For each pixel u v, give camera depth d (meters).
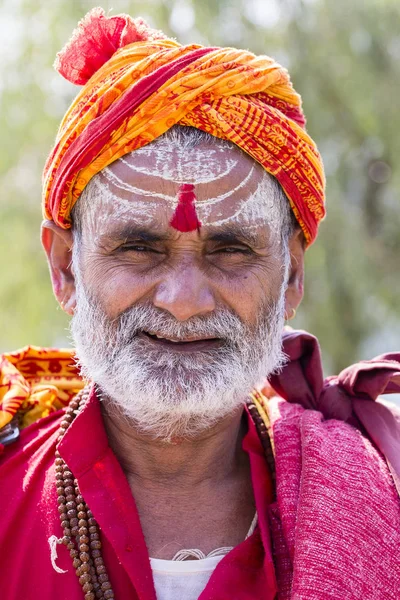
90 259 2.49
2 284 8.62
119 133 2.38
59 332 8.73
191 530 2.51
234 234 2.42
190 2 8.16
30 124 8.58
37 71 8.59
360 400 2.75
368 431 2.65
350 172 8.67
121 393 2.43
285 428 2.61
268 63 2.54
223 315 2.43
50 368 3.05
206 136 2.42
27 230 8.69
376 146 8.59
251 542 2.41
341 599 2.18
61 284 2.75
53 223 2.68
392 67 8.36
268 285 2.52
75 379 3.05
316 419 2.61
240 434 2.74
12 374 2.87
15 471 2.61
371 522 2.33
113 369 2.43
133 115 2.37
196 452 2.54
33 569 2.39
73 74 2.63
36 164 8.76
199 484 2.57
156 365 2.37
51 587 2.36
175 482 2.56
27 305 8.63
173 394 2.35
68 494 2.49
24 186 8.83
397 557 2.31
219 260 2.46
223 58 2.43
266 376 2.64
